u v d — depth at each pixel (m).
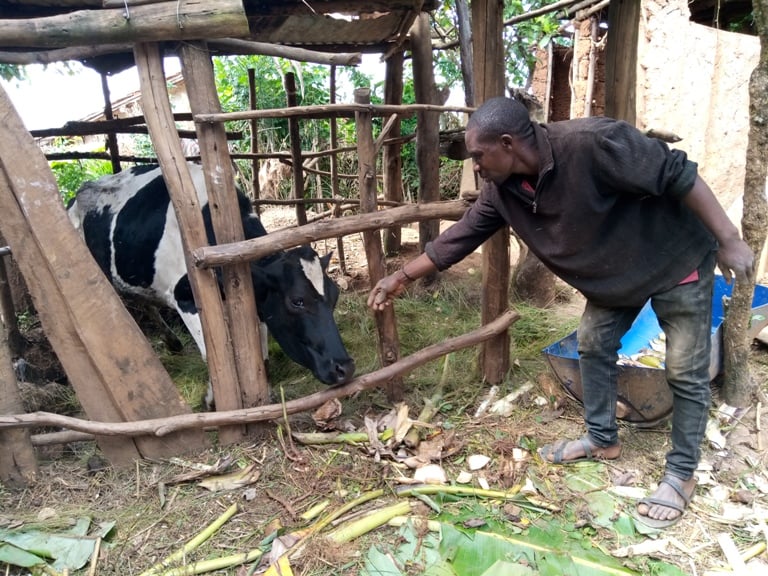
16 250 2.48
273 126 9.90
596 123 1.98
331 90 5.85
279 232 2.68
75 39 2.35
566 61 7.75
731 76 5.43
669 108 5.41
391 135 5.59
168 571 2.15
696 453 2.33
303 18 3.54
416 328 4.36
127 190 3.89
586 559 2.12
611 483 2.54
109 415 2.75
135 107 12.42
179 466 2.77
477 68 2.98
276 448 2.86
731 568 2.08
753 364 3.51
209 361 2.84
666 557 2.14
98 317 2.61
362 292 5.12
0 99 2.33
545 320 4.33
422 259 2.60
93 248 3.99
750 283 2.81
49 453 2.90
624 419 2.97
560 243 2.22
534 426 2.97
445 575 2.07
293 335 3.04
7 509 2.54
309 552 2.18
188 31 2.36
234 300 2.77
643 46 5.36
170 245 3.40
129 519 2.45
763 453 2.71
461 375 3.54
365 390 3.37
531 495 2.47
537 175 2.12
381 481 2.61
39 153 2.42
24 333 4.19
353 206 6.20
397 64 5.26
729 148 5.60
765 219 2.75
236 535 2.33
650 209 2.12
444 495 2.46
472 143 2.06
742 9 6.55
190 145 10.62
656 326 3.77
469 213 2.53
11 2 2.67
